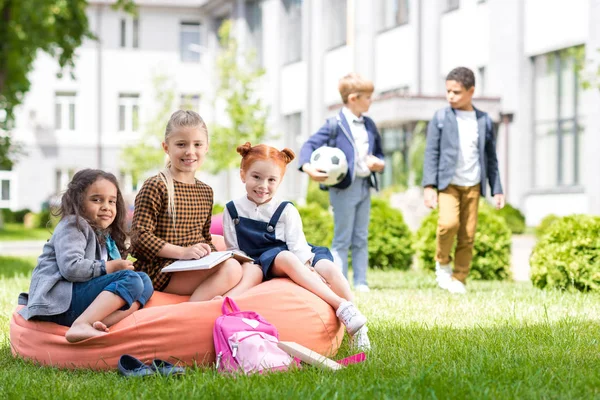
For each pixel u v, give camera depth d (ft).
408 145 66.95
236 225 15.28
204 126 15.05
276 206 15.30
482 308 20.31
